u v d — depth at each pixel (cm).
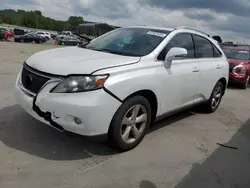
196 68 443
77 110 279
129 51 375
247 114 588
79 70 290
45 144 338
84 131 289
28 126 382
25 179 266
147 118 357
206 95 504
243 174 323
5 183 257
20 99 320
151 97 364
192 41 454
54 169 288
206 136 427
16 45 2384
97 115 286
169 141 390
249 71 932
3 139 338
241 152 383
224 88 577
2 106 454
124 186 273
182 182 292
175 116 512
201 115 539
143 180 287
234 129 476
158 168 313
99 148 343
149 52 366
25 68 333
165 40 391
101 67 299
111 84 293
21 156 305
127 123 327
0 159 294
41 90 294
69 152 326
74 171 289
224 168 332
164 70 369
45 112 293
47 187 259
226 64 560
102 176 285
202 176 308
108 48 395
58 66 301
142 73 332
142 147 360
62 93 284
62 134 367
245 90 932
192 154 359
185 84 417
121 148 331
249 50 1016
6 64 918
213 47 527
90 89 284
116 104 300
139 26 448
